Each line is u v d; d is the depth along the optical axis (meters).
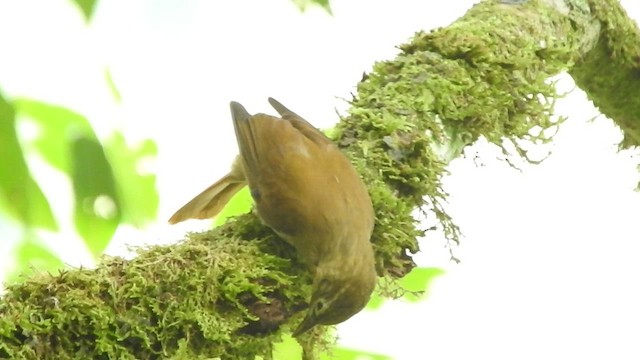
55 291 3.61
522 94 3.79
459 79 3.77
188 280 3.63
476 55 3.79
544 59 3.83
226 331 3.63
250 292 3.65
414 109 3.75
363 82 3.78
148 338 3.62
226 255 3.65
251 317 3.64
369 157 3.72
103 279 3.62
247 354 3.65
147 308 3.62
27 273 3.74
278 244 3.70
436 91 3.76
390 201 3.71
